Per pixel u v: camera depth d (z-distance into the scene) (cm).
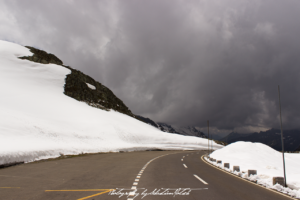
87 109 6862
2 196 616
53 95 6644
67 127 4378
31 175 1007
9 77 6631
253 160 2183
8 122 2914
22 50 9344
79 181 883
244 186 883
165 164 1716
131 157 2339
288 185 866
